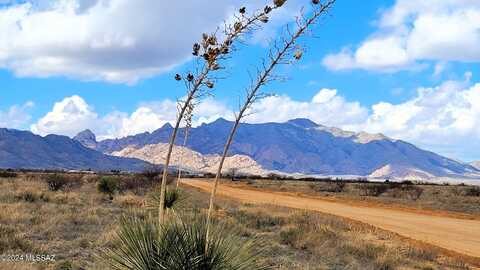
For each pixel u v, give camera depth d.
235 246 6.65
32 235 14.36
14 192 25.67
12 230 14.33
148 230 6.62
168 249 6.37
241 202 34.75
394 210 35.00
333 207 35.69
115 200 26.06
